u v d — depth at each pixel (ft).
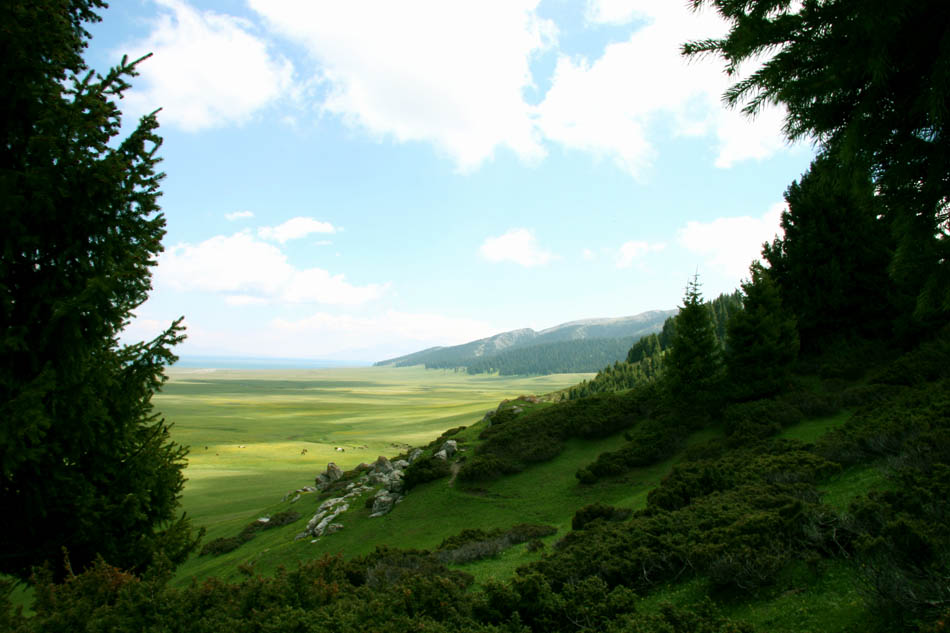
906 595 26.22
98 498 28.35
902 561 29.40
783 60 12.91
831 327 125.90
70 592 26.45
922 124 12.42
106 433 28.04
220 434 424.87
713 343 121.90
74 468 28.12
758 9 12.24
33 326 25.75
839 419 87.81
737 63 13.42
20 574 28.99
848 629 27.76
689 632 27.27
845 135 12.71
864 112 12.60
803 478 56.75
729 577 37.45
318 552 94.73
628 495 88.63
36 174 23.82
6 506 26.61
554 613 34.71
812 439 79.61
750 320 114.73
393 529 98.02
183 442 370.32
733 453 80.94
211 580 31.71
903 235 13.89
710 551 39.81
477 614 34.73
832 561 36.42
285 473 248.32
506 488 106.93
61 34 25.93
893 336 113.39
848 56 11.76
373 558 66.33
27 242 24.25
